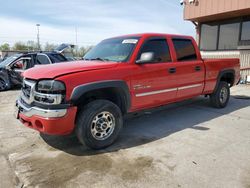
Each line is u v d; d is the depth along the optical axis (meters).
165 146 3.81
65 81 3.24
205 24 12.94
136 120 5.26
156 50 4.48
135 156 3.46
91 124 3.53
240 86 10.43
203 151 3.61
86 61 4.22
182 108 6.30
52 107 3.21
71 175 2.97
